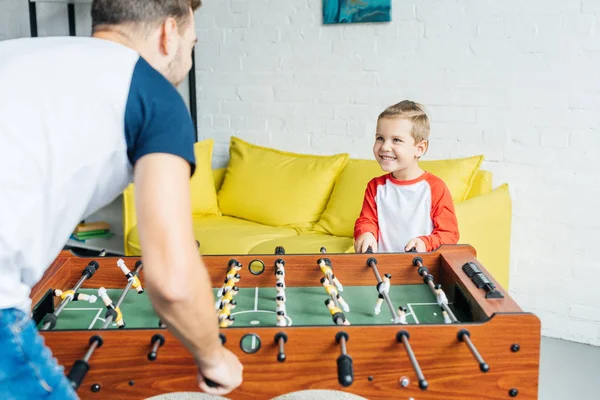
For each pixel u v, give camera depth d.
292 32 3.48
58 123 0.94
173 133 0.96
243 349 1.25
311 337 1.25
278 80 3.58
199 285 0.94
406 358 1.27
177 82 1.18
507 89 2.96
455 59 3.06
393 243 2.32
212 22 3.71
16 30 4.38
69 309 1.61
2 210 0.92
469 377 1.28
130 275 1.67
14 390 0.97
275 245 2.90
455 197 2.89
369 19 3.22
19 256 0.95
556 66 2.84
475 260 1.70
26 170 0.92
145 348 1.24
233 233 3.10
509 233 2.92
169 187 0.93
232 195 3.46
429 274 1.70
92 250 4.03
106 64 0.98
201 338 0.99
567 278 2.94
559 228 2.93
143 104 0.97
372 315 1.56
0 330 0.95
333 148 3.47
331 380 1.27
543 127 2.90
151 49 1.09
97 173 0.98
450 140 3.14
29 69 0.96
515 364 1.27
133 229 3.20
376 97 3.31
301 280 1.76
